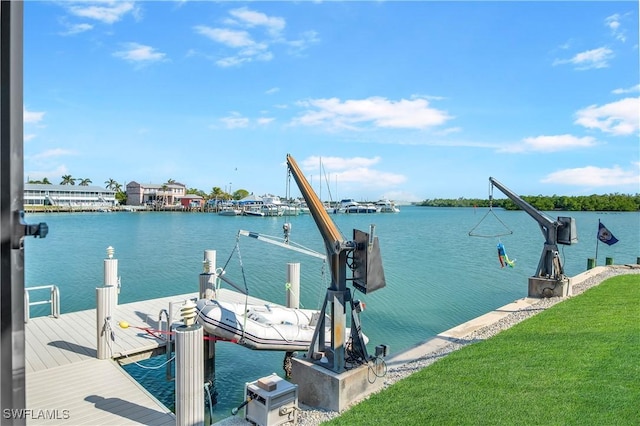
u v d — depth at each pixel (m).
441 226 79.00
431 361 7.72
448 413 5.56
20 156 1.55
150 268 26.86
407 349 8.52
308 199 6.88
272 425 5.50
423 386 6.50
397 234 58.50
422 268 26.95
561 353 7.56
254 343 9.12
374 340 12.74
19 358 1.56
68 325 10.64
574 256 31.77
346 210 133.50
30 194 102.00
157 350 9.27
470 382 6.53
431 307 16.78
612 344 7.87
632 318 9.67
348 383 6.04
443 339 9.12
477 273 25.00
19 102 1.55
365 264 6.14
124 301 18.25
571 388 6.08
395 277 23.58
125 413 6.30
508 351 7.88
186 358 5.43
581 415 5.30
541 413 5.41
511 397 5.91
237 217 104.19
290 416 5.70
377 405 5.95
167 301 13.12
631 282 14.68
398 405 5.90
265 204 110.19
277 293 19.92
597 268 18.95
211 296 10.54
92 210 112.00
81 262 28.67
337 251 6.24
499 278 23.28
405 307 16.78
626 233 53.81
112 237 48.28
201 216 107.81
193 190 155.00
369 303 17.44
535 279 13.18
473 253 35.50
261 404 5.56
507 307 11.89
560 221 13.32
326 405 6.06
